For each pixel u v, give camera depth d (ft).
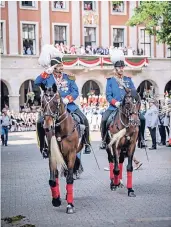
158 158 60.70
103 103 125.90
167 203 34.76
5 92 140.15
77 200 36.29
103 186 41.68
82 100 126.72
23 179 46.70
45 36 135.03
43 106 31.58
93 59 132.05
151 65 142.72
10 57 129.80
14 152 73.20
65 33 138.10
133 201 35.63
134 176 46.68
